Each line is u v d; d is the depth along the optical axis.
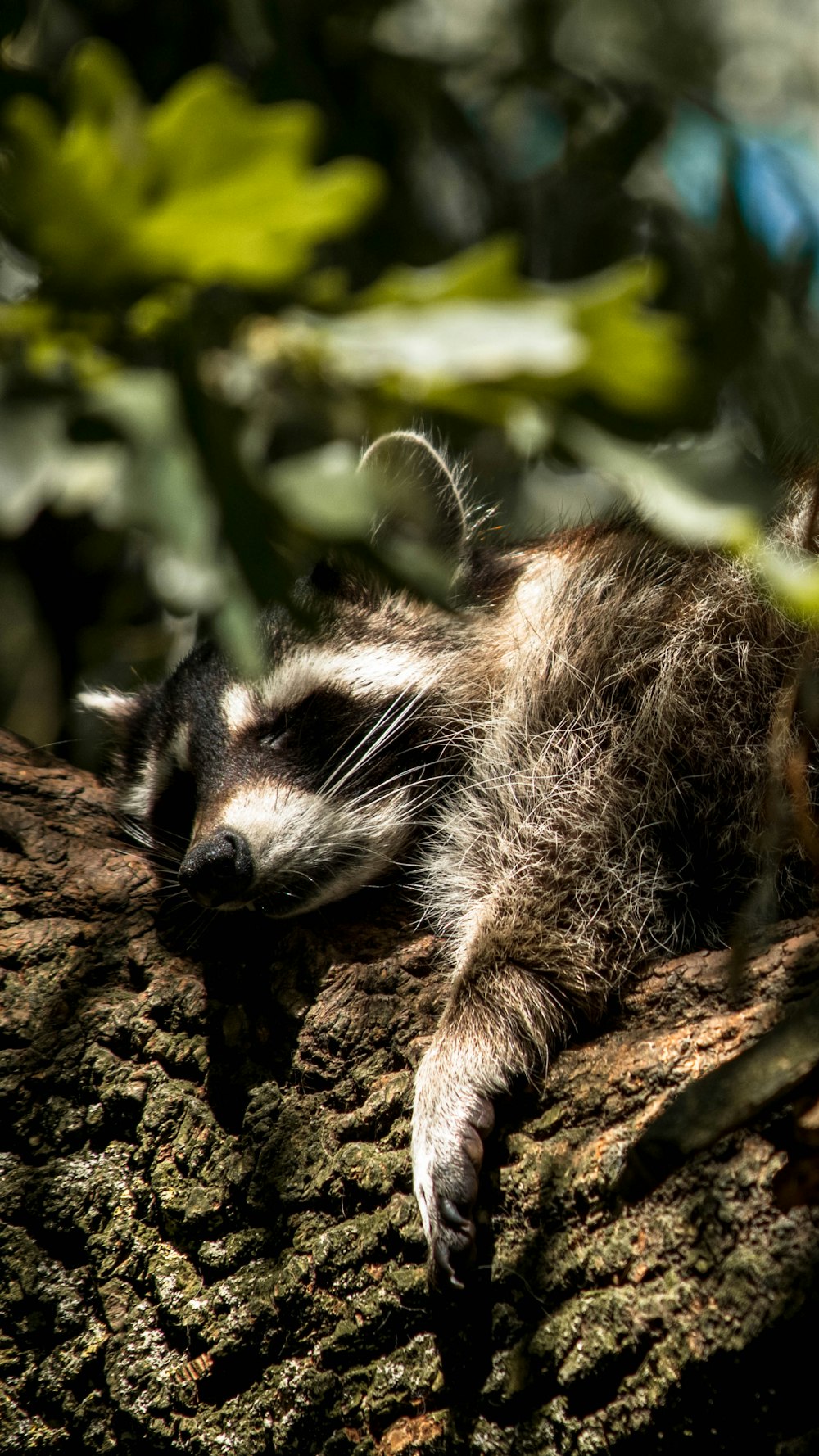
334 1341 4.88
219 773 7.12
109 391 3.72
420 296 3.24
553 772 6.97
